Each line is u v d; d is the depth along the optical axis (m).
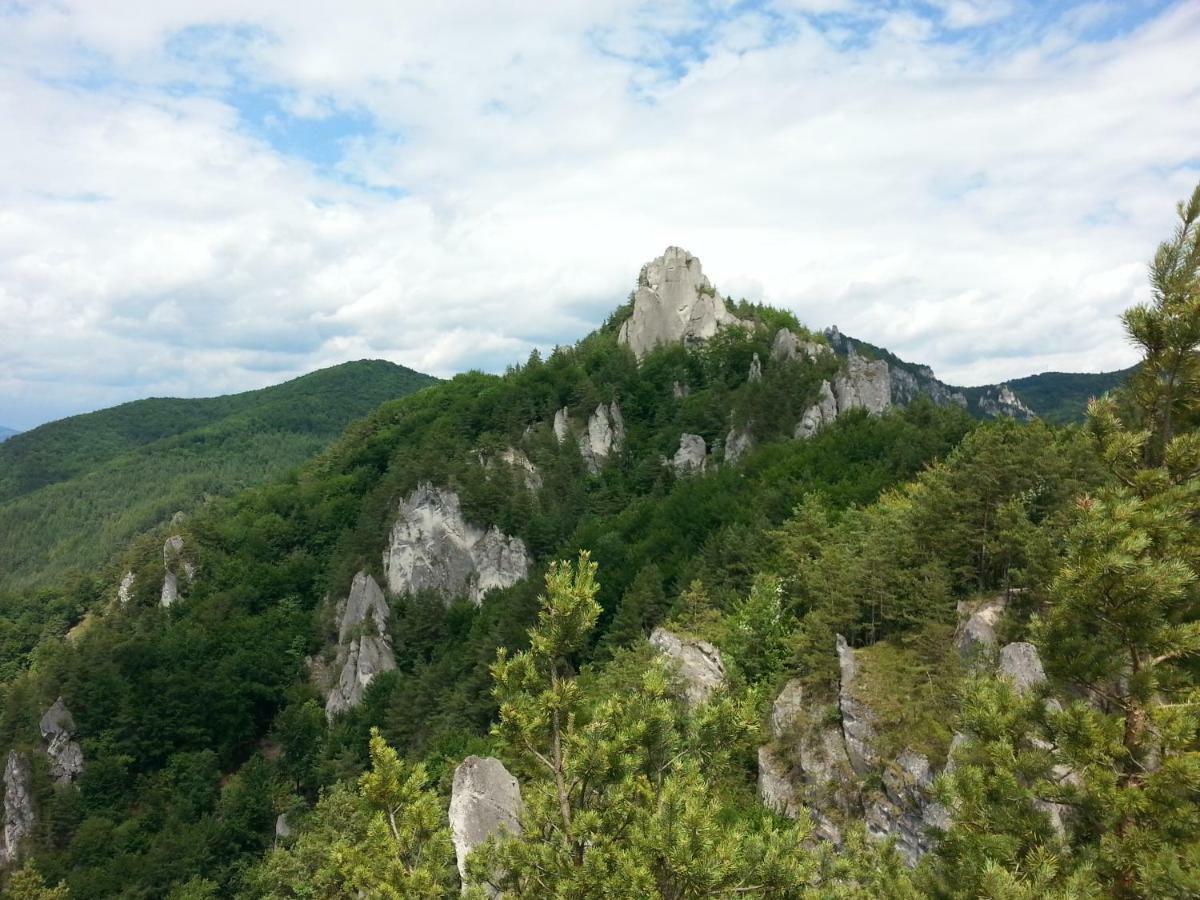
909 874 16.55
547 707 15.60
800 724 34.12
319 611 95.94
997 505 36.97
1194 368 14.05
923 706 29.81
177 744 77.75
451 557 97.44
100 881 60.41
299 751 75.56
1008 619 31.48
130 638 86.75
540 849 14.34
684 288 135.88
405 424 132.25
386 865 16.70
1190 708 13.05
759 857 14.08
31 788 70.50
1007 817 14.34
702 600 51.06
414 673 85.62
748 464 86.25
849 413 88.62
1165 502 13.34
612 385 120.44
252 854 64.88
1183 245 14.22
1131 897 12.70
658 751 15.96
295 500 117.81
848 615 36.22
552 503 102.38
